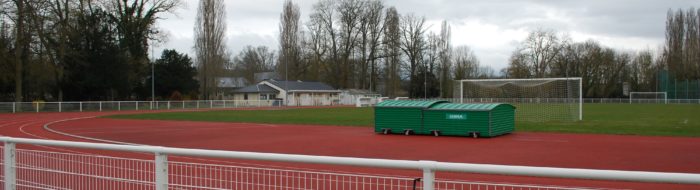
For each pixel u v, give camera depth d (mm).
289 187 6359
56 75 51281
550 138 20672
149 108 56812
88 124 31375
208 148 18188
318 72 90188
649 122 31250
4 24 44750
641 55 101938
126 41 58812
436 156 15352
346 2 85312
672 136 21266
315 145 18688
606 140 19719
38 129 27344
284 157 4969
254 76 128125
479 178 9742
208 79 68312
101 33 56312
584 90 95188
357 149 17297
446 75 92500
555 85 52125
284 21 79312
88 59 55750
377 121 23344
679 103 81938
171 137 22344
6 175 7098
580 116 34531
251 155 5121
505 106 22281
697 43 84500
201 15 67125
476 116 20938
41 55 47719
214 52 67250
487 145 18156
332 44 87312
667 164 13398
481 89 53500
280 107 68250
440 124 21781
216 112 49969
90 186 6848
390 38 85062
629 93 94062
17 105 46594
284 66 85500
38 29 45438
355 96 86750
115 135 23453
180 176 6438
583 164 13469
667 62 88562
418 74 92500
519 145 18094
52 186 7113
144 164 6691
